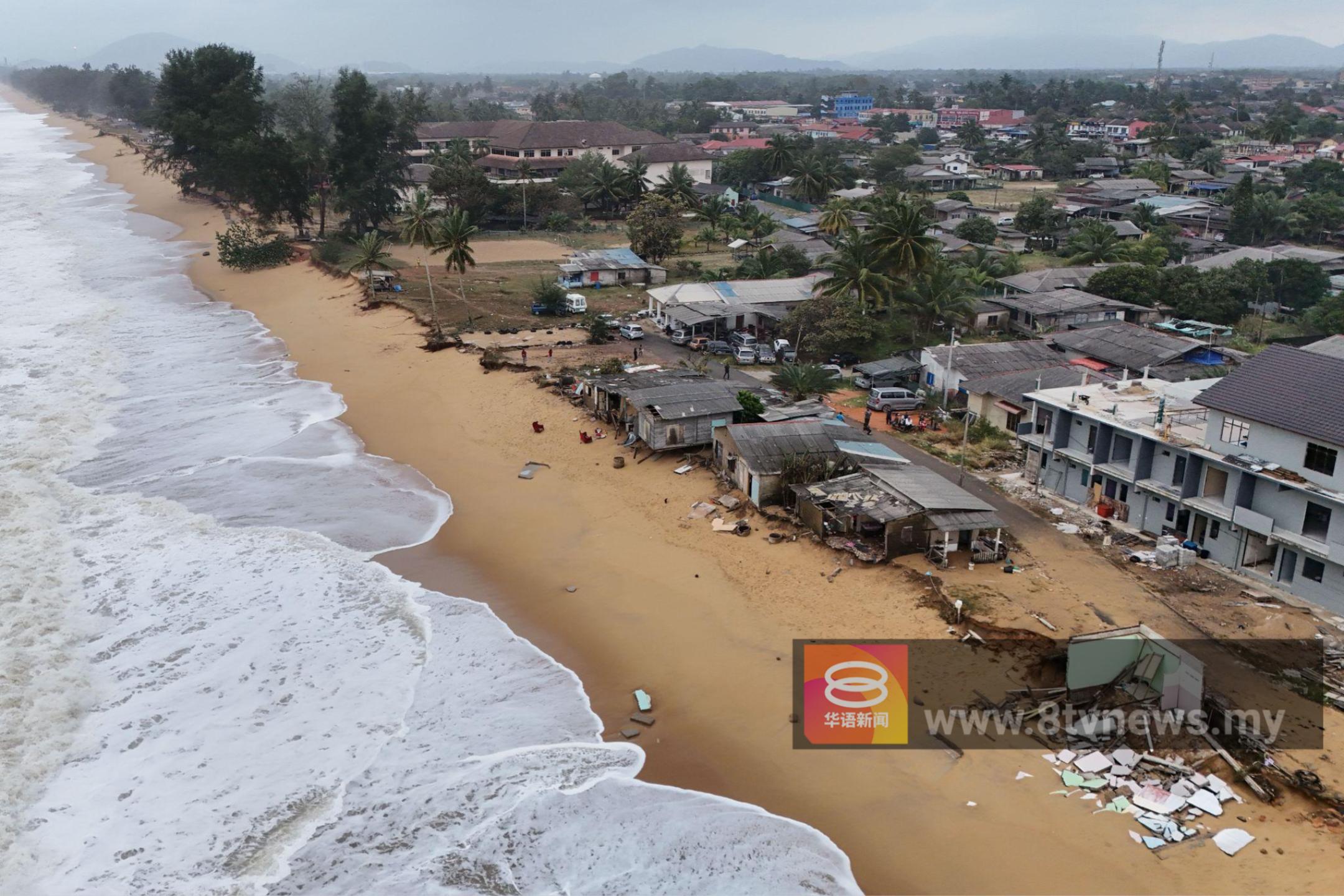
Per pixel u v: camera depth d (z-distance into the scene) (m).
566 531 47.88
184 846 27.72
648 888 26.19
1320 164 158.25
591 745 32.12
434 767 31.03
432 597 41.97
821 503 46.00
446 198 134.88
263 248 111.19
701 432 55.53
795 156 169.25
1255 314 91.06
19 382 70.44
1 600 40.59
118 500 51.44
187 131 128.88
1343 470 37.69
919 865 26.78
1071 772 29.89
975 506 44.09
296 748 31.94
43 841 27.89
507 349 77.19
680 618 39.66
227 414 65.12
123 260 117.06
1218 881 25.44
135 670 36.22
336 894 26.05
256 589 42.31
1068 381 60.47
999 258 110.94
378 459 57.88
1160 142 192.00
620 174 143.25
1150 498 45.91
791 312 80.06
